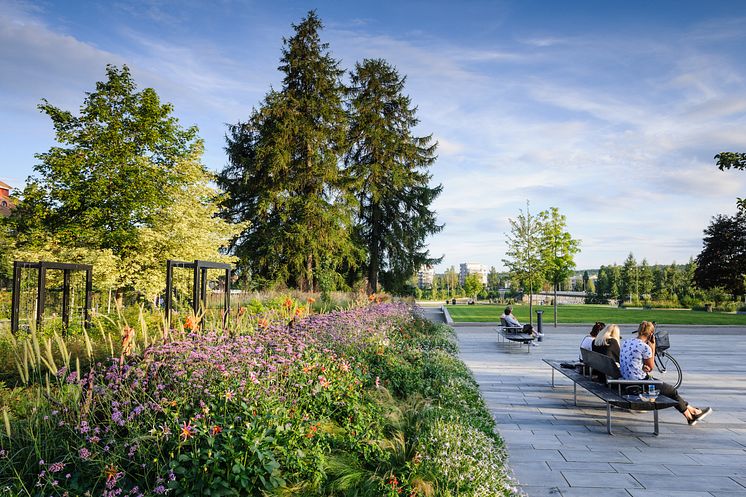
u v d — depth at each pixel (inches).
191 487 126.3
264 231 1044.5
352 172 1187.3
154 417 145.2
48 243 684.1
